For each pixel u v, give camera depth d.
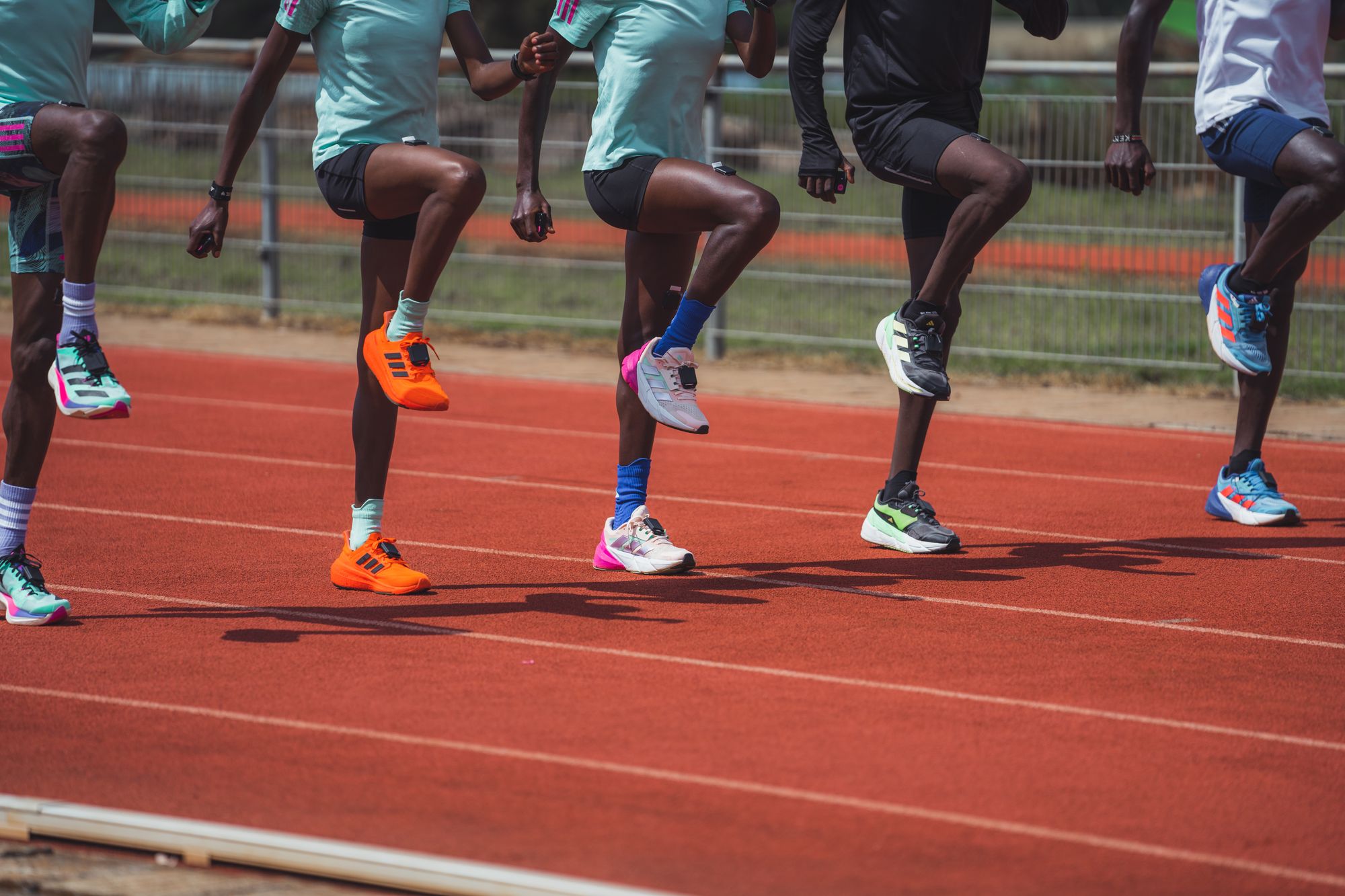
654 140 14.19
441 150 13.03
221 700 10.95
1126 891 8.00
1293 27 16.45
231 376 27.73
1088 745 10.14
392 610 13.43
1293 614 13.56
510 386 27.11
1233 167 16.69
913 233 15.95
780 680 11.49
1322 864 8.35
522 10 89.25
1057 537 16.78
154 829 8.52
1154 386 27.06
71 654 12.02
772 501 18.58
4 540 12.88
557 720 10.55
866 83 15.38
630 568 14.93
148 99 35.31
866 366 29.23
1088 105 26.58
